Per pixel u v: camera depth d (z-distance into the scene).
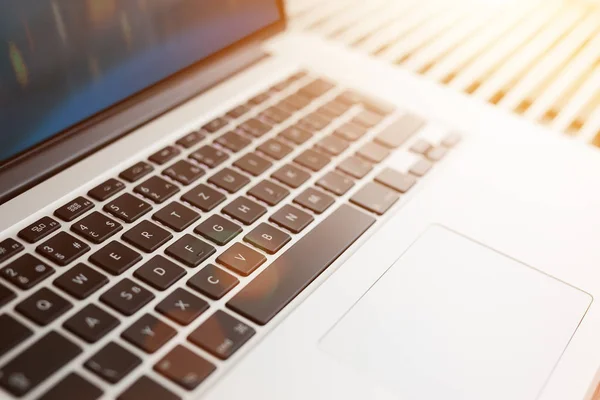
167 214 0.34
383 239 0.35
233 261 0.32
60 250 0.31
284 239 0.33
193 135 0.39
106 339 0.27
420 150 0.41
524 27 0.55
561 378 0.29
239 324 0.29
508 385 0.28
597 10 0.57
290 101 0.44
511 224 0.36
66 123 0.36
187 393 0.26
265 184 0.37
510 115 0.45
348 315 0.30
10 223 0.32
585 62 0.51
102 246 0.31
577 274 0.34
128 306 0.28
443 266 0.33
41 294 0.28
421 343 0.29
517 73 0.50
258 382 0.27
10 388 0.25
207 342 0.28
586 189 0.39
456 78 0.49
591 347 0.30
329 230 0.35
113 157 0.37
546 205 0.38
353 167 0.39
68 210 0.33
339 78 0.47
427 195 0.38
